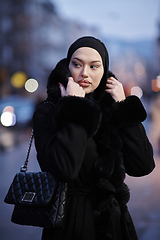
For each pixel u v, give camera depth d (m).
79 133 2.12
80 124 2.14
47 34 71.12
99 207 2.18
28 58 55.91
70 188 2.22
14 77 45.47
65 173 2.07
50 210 2.12
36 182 2.20
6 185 6.82
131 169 2.35
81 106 2.14
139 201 5.93
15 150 11.97
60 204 2.13
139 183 7.20
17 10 55.00
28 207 2.17
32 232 4.59
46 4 70.44
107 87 2.45
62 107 2.15
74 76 2.33
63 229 2.17
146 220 5.02
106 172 2.17
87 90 2.35
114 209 2.24
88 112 2.14
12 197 2.20
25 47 53.69
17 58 54.34
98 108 2.16
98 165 2.18
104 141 2.23
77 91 2.26
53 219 2.10
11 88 51.19
